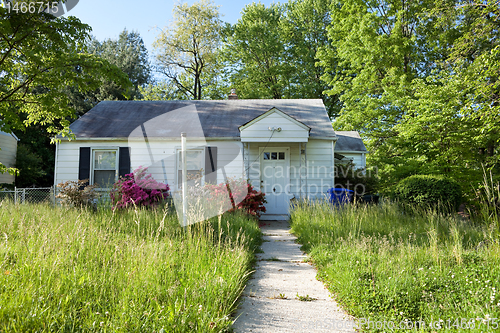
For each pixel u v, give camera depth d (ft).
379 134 55.93
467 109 31.04
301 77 94.48
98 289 10.68
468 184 34.47
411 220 27.94
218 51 96.48
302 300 12.96
